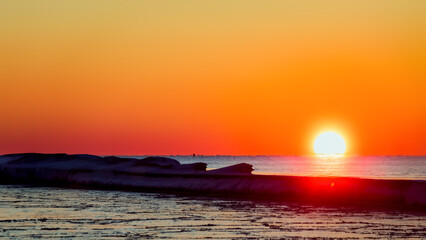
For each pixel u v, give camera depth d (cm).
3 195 4612
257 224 2811
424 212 3269
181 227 2716
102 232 2566
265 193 4194
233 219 2994
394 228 2680
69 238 2414
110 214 3225
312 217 3066
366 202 3634
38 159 7075
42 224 2811
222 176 4700
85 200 4128
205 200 4072
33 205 3753
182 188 4812
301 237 2442
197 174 4950
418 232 2566
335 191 3847
